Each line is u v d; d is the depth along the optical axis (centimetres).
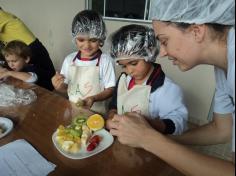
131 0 245
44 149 74
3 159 70
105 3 270
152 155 71
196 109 233
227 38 49
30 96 113
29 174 64
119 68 181
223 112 78
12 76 147
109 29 273
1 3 364
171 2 52
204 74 217
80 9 292
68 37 318
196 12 50
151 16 62
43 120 92
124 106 109
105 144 76
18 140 78
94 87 138
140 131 67
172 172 65
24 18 361
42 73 181
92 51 137
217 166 52
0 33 201
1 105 104
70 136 78
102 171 65
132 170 66
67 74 145
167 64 238
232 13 47
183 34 53
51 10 324
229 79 49
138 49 93
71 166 67
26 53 168
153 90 104
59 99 112
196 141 82
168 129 86
